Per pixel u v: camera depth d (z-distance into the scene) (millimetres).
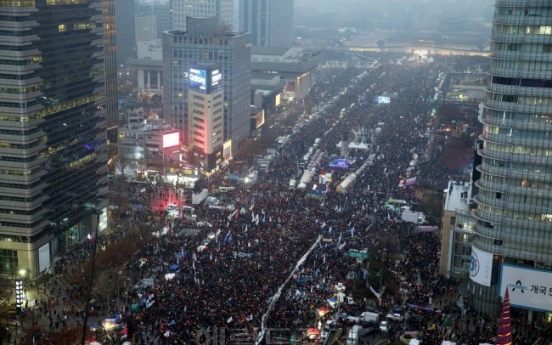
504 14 189125
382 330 180125
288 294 195750
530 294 190875
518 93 189750
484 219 198375
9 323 192250
